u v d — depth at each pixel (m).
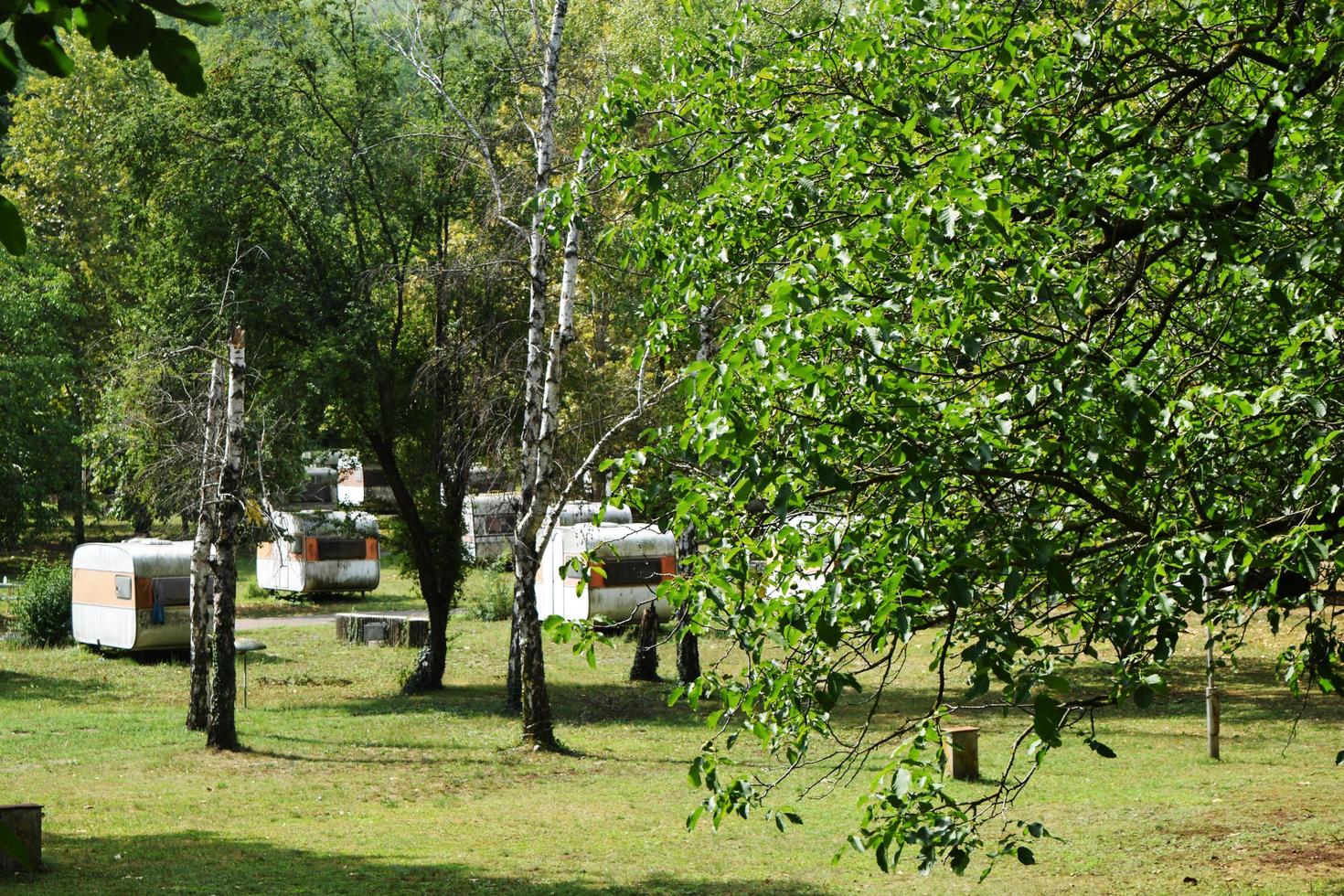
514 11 20.47
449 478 24.64
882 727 19.20
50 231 46.34
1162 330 6.23
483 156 21.98
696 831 13.69
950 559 4.73
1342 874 10.73
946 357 5.62
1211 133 5.60
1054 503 5.42
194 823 13.96
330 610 37.97
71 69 2.09
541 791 16.06
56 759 17.72
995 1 6.93
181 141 22.48
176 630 28.91
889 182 6.12
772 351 4.65
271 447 21.27
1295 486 5.31
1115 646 5.02
